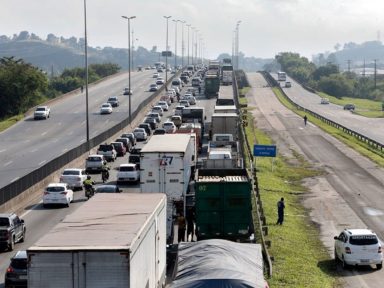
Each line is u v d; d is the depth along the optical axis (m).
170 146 71.50
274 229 67.44
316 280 49.47
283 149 146.50
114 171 110.06
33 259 30.16
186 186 70.62
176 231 64.75
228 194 57.03
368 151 142.12
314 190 98.56
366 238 54.94
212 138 129.38
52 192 80.88
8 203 74.81
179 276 35.09
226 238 57.16
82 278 30.20
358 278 52.59
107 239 31.77
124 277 30.27
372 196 93.19
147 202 41.69
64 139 151.88
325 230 71.31
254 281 33.75
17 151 134.00
